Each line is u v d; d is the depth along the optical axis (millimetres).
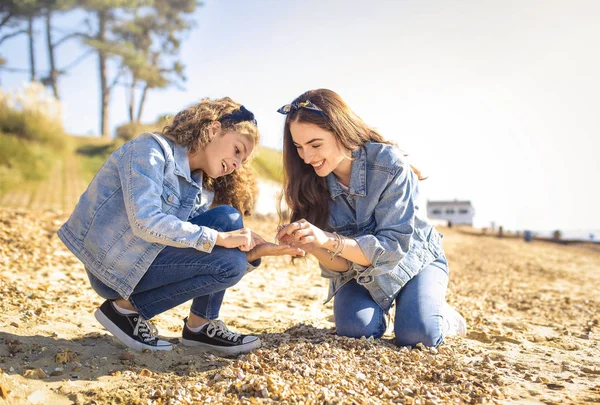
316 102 2877
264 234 9516
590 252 21250
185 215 2688
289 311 4066
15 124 18656
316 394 2211
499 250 17906
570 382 2598
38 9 26484
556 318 4754
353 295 3193
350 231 3227
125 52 28609
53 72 28609
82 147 22156
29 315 3117
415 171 3328
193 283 2641
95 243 2564
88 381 2305
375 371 2553
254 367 2529
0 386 2037
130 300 2664
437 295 3119
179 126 2637
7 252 5109
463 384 2424
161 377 2408
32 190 15109
